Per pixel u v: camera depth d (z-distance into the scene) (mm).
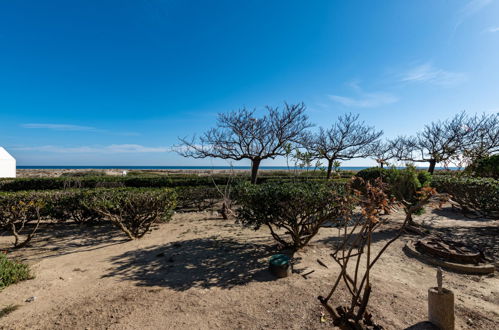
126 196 5477
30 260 4121
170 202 6125
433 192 1850
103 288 3068
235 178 11625
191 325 2322
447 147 13836
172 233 5801
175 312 2539
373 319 2363
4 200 5234
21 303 2695
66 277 3402
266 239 5199
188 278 3383
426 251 4184
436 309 2174
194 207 9500
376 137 13883
